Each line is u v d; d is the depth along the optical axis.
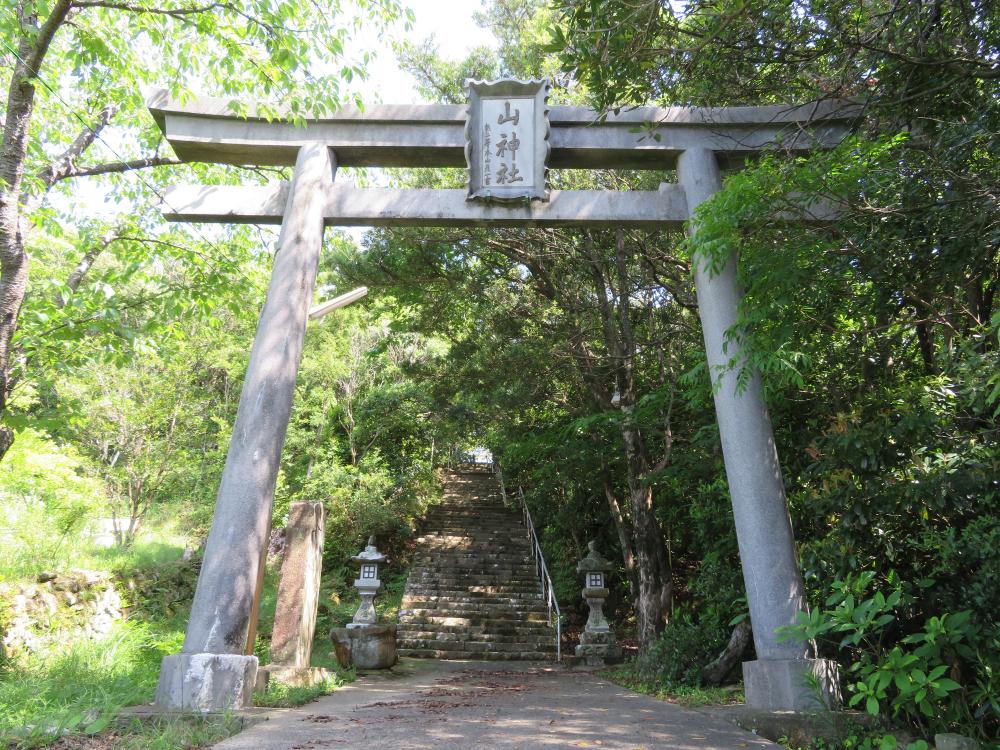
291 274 5.67
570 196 6.14
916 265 4.80
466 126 6.13
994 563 4.04
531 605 13.27
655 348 9.40
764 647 4.93
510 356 9.44
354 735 3.84
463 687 7.01
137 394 12.23
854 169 4.53
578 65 4.36
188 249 7.98
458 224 6.21
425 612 12.73
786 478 6.22
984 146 4.35
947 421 4.78
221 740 3.71
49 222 7.64
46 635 7.48
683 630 7.24
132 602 9.30
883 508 4.62
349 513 15.24
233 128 6.11
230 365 13.20
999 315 3.37
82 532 11.28
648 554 9.07
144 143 8.75
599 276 9.38
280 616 7.04
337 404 16.14
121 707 4.36
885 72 4.66
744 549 5.21
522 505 18.31
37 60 5.92
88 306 6.28
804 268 5.13
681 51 4.40
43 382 7.00
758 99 5.71
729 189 4.79
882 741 3.53
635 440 9.31
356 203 6.04
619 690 6.80
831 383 6.08
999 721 3.78
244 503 5.07
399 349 17.12
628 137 6.19
